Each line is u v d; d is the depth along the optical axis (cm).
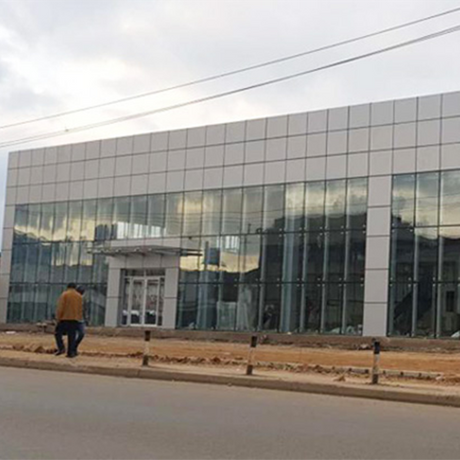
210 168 3825
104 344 2808
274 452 818
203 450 820
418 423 1075
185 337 3597
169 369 1688
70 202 4381
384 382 1547
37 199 4541
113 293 4088
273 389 1487
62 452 794
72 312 1958
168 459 769
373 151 3331
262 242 3609
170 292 3875
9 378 1566
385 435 952
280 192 3584
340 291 3353
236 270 3675
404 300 3184
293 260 3506
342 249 3369
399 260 3219
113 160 4216
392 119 3297
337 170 3422
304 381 1491
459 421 1115
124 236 4109
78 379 1588
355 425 1030
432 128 3195
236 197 3722
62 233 4394
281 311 3509
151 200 4025
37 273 4475
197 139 3891
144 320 3975
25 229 4578
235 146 3753
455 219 3103
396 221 3244
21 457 766
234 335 3478
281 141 3603
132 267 4028
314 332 3400
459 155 3117
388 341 3027
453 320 3059
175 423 1001
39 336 3556
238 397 1327
